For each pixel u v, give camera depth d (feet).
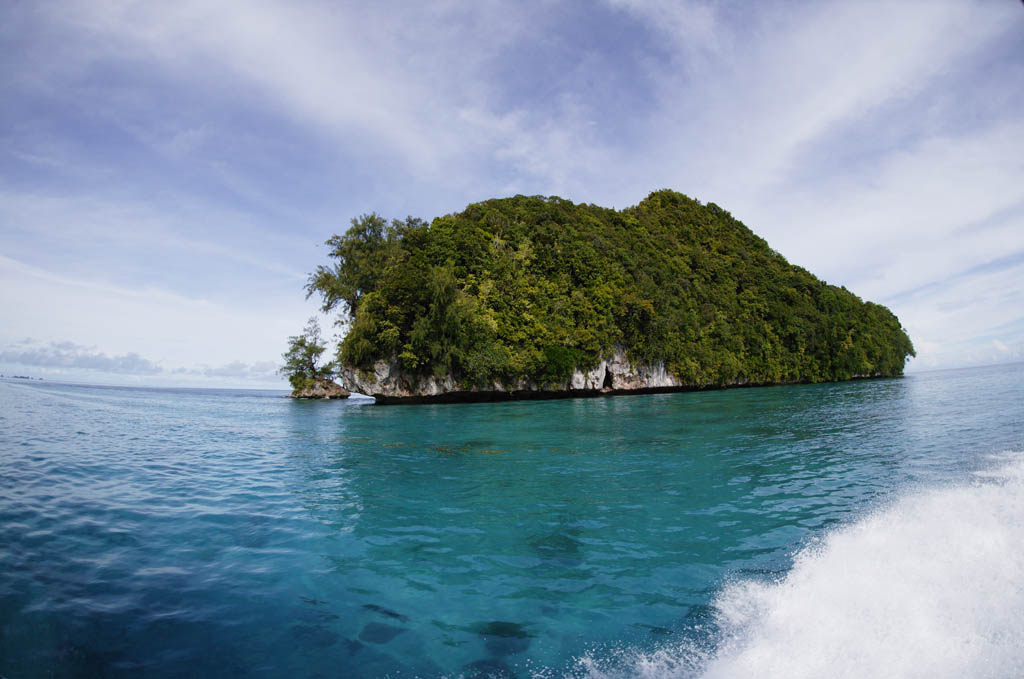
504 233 166.50
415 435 58.13
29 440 48.91
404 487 30.99
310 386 186.19
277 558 19.02
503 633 13.33
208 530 22.26
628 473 34.24
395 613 14.57
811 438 48.16
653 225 240.12
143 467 36.86
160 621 13.93
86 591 15.67
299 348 190.80
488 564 18.35
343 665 11.84
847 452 39.58
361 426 69.77
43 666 11.46
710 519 23.09
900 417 62.85
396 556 19.20
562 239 169.07
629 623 13.69
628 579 16.69
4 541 19.69
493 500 27.61
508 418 79.36
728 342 195.00
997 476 28.50
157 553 19.30
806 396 117.50
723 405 95.20
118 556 18.85
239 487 31.01
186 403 146.20
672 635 12.93
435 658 12.10
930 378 219.00
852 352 231.09
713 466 35.83
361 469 37.09
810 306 227.81
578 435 55.42
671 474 33.50
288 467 38.09
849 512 22.94
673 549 19.40
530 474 34.63
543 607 14.85
